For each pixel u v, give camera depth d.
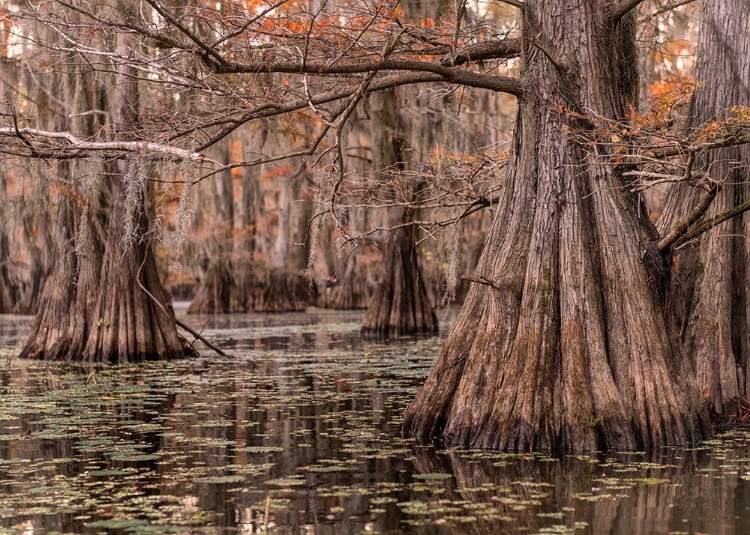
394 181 12.28
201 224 32.12
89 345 15.91
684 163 9.02
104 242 15.81
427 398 8.27
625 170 8.18
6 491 6.24
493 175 11.52
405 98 10.56
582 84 8.02
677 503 5.81
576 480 6.43
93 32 7.73
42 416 9.52
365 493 6.11
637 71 8.99
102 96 14.87
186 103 9.00
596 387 7.59
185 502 5.90
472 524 5.36
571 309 7.68
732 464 6.93
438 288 15.28
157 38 7.33
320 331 24.89
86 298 16.16
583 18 8.08
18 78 15.64
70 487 6.34
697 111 9.31
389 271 23.09
